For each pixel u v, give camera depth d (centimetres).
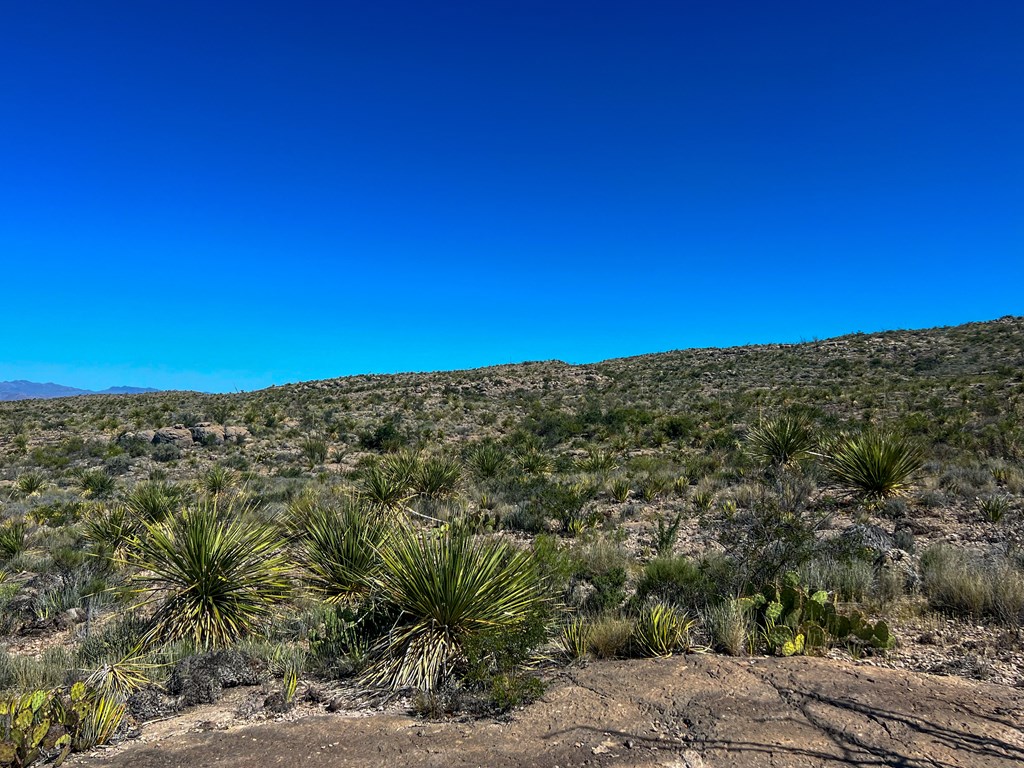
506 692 466
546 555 765
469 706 478
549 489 1493
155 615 734
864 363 5038
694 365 5934
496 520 1357
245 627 717
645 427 3297
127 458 2883
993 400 2962
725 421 3231
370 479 1509
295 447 3167
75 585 902
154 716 502
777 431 1812
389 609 612
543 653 586
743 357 6028
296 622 733
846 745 379
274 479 2300
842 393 3838
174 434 3241
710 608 655
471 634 547
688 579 720
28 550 1221
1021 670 511
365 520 888
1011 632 595
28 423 3938
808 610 605
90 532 1245
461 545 600
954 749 371
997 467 1571
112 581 965
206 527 761
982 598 654
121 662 592
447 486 1691
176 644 664
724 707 438
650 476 1819
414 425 3819
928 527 1084
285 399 4938
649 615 620
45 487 2298
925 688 462
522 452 2806
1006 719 410
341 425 3722
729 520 1156
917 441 2012
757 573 710
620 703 459
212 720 476
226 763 391
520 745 403
